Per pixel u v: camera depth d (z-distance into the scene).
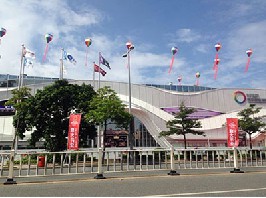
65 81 32.91
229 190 9.25
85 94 31.92
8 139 55.91
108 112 29.19
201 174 14.82
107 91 31.52
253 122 42.09
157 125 63.72
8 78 77.38
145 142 63.44
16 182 11.80
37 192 9.20
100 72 40.97
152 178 13.17
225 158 19.44
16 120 30.92
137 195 8.42
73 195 8.54
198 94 75.00
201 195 8.33
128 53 33.81
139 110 64.81
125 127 31.09
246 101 79.00
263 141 58.12
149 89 70.38
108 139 53.28
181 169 17.61
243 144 54.66
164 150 17.48
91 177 13.79
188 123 39.69
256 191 9.02
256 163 19.23
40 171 17.36
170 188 9.77
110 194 8.65
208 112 73.81
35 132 31.22
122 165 17.05
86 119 29.97
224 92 78.12
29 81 75.50
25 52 39.53
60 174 15.18
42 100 29.92
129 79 33.28
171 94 72.31
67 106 30.94
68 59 46.44
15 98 32.03
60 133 31.03
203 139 62.28
